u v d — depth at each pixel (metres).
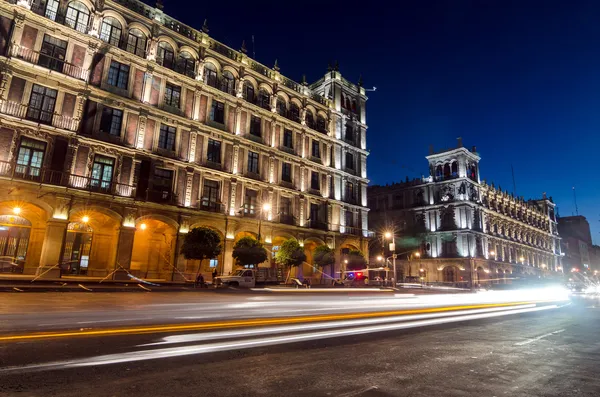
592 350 8.72
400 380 5.82
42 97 25.98
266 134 40.25
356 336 9.43
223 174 35.03
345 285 40.59
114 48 29.25
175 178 31.77
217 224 33.91
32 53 25.56
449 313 16.20
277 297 18.06
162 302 14.79
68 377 5.41
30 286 19.44
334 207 45.72
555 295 38.28
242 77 38.59
